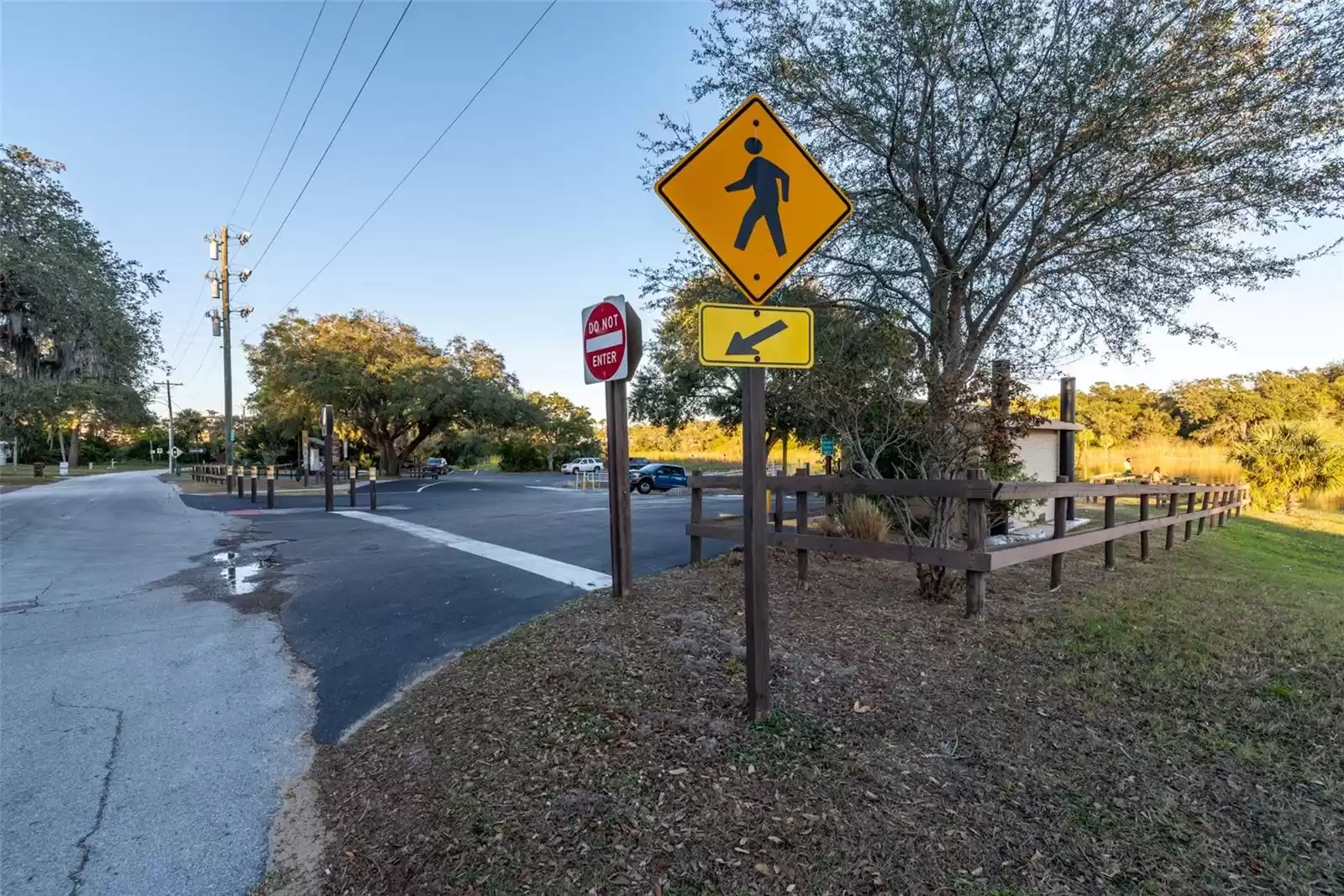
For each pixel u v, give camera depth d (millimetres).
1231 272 6633
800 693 3238
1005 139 6559
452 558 8273
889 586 5656
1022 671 3621
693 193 2795
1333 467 16781
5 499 19281
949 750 2736
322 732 3455
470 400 37219
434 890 2078
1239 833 2203
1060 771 2580
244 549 9344
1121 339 7516
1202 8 5730
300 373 33156
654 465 28000
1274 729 2922
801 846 2146
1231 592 5664
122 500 19125
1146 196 6535
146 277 17734
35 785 2916
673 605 4949
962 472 5309
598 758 2684
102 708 3760
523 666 3773
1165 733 2891
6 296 14086
